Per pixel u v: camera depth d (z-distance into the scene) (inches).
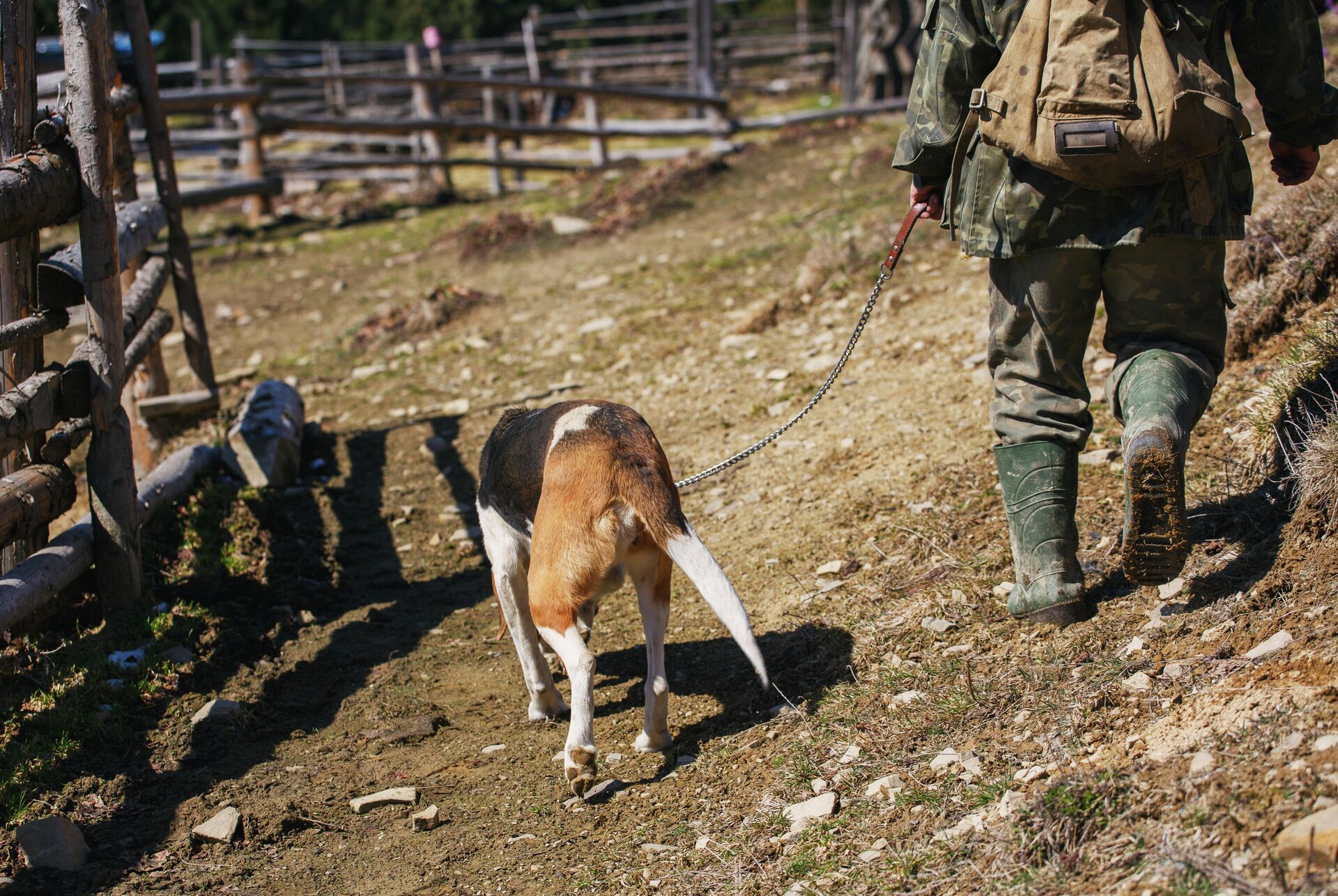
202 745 160.1
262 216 568.4
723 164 504.7
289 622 203.0
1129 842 100.2
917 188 154.5
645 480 143.3
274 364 367.6
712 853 125.8
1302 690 106.9
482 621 204.8
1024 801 111.0
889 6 714.8
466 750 161.8
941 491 196.1
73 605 192.1
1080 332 139.6
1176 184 127.1
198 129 801.6
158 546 216.1
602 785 145.9
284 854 137.7
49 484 181.2
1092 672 132.5
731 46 965.2
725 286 360.5
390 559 233.8
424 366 345.1
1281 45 130.3
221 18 931.3
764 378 280.2
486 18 957.8
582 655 142.9
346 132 650.8
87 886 129.5
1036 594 144.9
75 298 185.8
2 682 166.7
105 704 165.6
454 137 748.0
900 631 159.8
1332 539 132.5
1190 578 144.3
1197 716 112.3
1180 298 132.3
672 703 165.8
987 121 129.9
